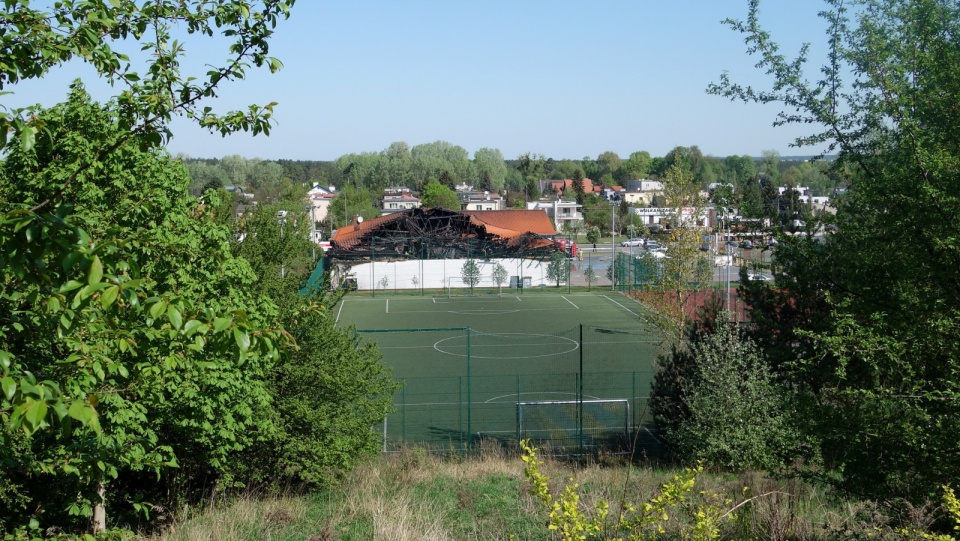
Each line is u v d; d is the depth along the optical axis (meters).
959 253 7.45
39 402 3.64
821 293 9.20
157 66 7.11
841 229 9.21
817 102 9.20
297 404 15.94
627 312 54.41
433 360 38.34
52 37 5.95
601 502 5.86
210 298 12.38
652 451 21.84
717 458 17.64
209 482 17.47
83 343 6.49
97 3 6.39
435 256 73.31
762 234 9.63
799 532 8.51
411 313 54.56
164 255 8.62
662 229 30.70
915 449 7.59
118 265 4.52
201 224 13.04
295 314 8.27
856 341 7.79
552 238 81.88
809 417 8.27
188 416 12.99
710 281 30.28
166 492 15.55
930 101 8.30
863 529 8.37
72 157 10.57
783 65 9.35
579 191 147.75
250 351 5.19
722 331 18.48
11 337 6.79
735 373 17.78
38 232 4.00
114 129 11.35
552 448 22.62
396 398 30.23
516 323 49.94
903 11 8.98
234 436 14.06
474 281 68.12
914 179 7.91
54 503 10.12
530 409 27.92
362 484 16.52
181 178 13.13
